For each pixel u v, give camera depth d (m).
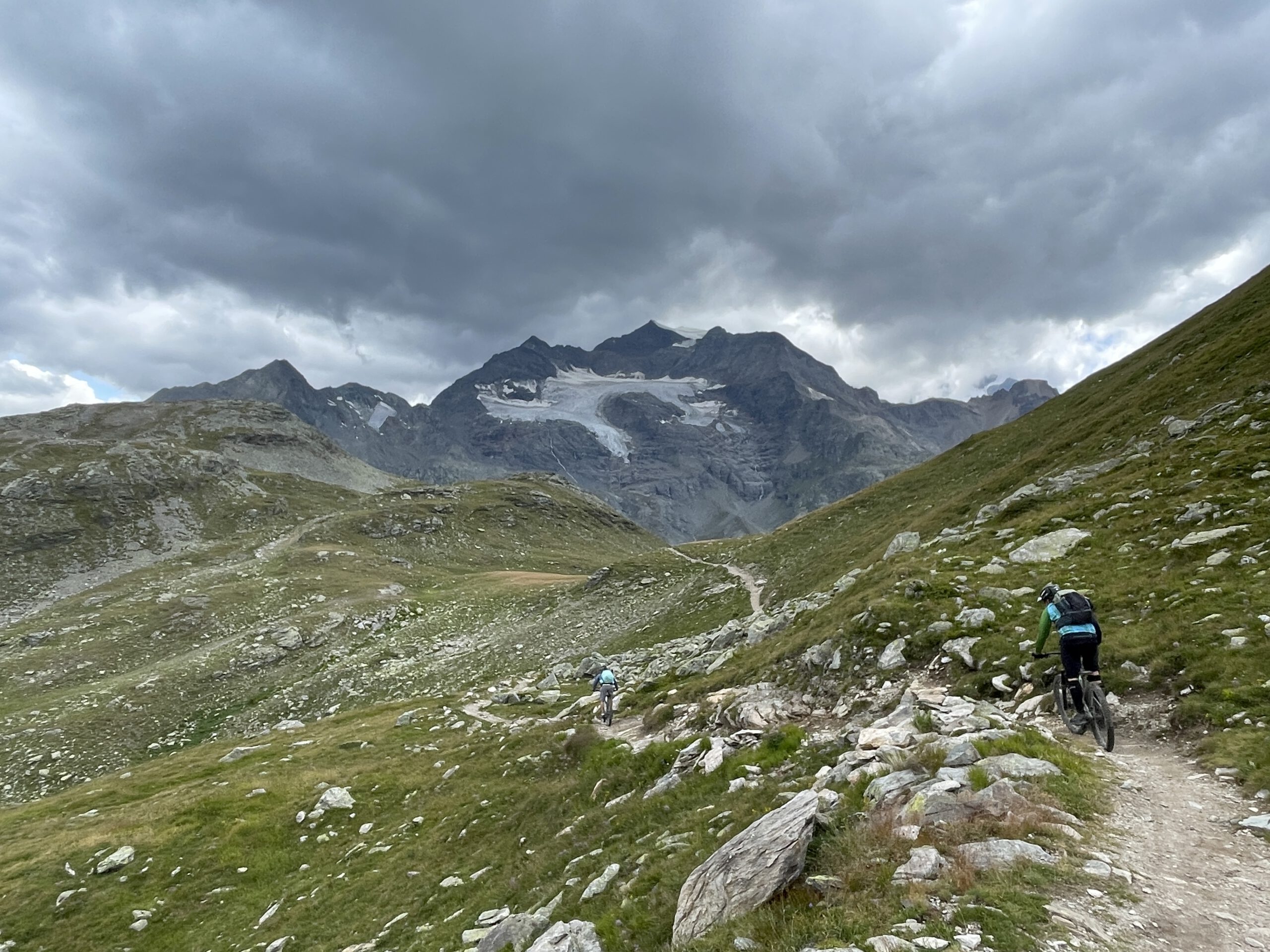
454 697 51.50
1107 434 44.72
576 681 48.62
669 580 86.06
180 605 108.94
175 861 28.42
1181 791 9.20
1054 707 13.49
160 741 66.06
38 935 24.42
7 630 107.06
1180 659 13.43
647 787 19.03
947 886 6.79
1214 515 21.11
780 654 25.03
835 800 9.98
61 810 40.69
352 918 19.77
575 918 11.79
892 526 59.47
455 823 24.47
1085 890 6.59
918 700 16.38
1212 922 5.96
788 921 7.14
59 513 187.50
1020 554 25.06
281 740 49.41
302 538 181.88
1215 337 51.53
